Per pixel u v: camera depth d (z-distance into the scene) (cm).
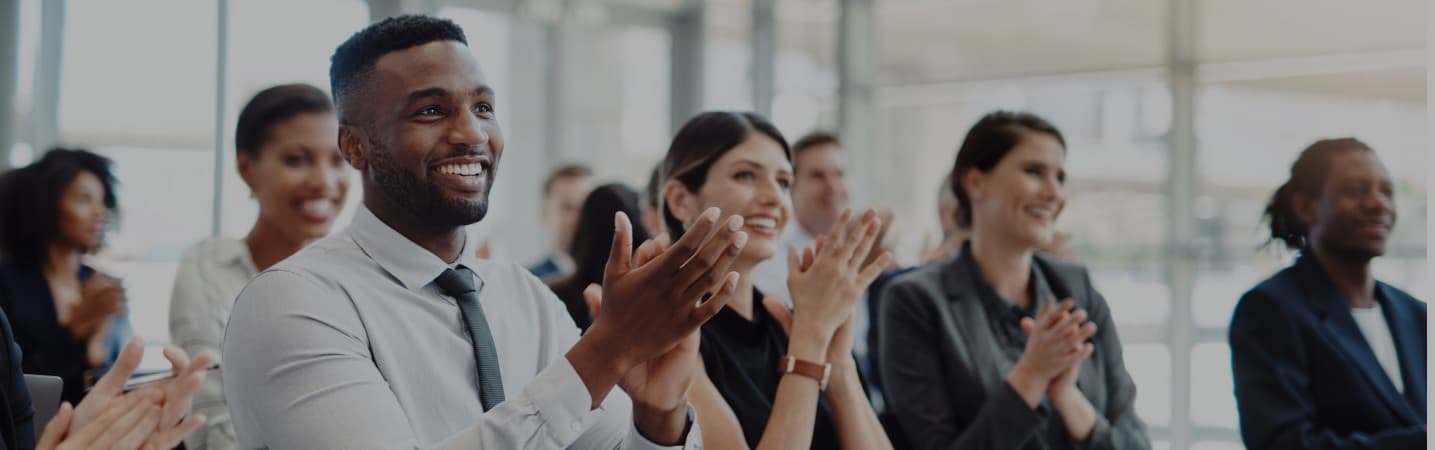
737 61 751
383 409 142
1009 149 258
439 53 154
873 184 737
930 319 250
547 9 719
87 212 344
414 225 156
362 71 155
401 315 152
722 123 223
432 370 152
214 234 612
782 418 191
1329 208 247
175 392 146
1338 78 597
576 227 281
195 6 613
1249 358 246
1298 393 239
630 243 137
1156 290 646
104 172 354
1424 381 246
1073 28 673
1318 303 246
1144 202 652
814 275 197
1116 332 273
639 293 136
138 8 612
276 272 149
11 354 152
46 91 614
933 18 719
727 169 219
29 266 332
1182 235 640
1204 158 638
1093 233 663
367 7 639
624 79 745
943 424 242
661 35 758
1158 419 619
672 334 138
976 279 258
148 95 611
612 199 277
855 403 208
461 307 158
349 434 138
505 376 162
